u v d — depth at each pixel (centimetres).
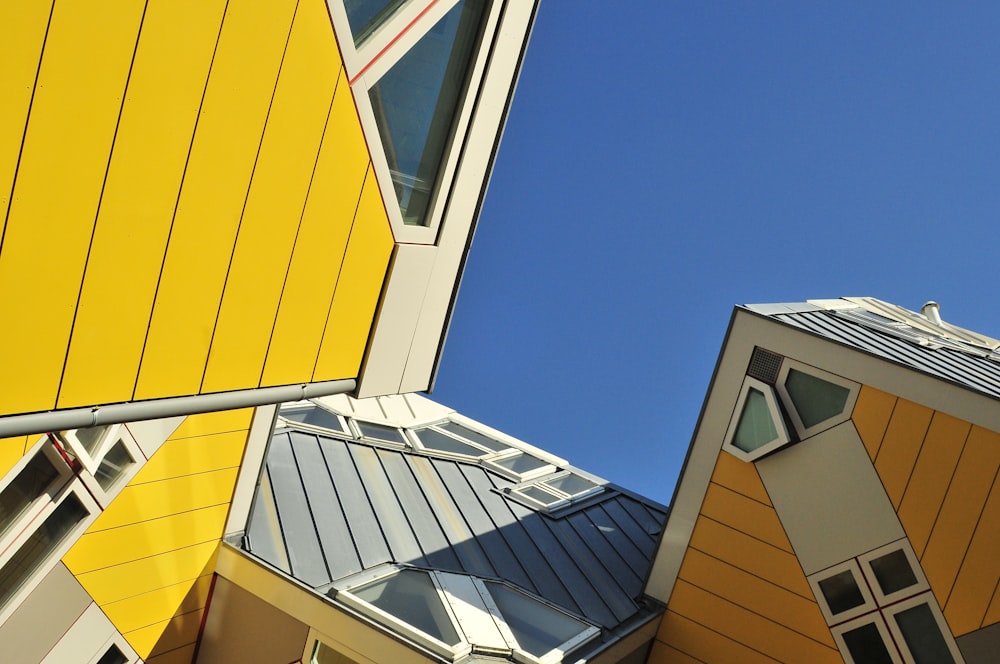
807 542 1102
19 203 293
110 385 362
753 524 1144
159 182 346
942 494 1018
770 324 1153
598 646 1020
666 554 1206
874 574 1051
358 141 468
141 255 351
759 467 1145
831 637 1071
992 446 993
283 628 989
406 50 482
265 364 461
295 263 453
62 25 285
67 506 827
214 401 431
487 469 1678
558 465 1917
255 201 404
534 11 605
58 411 340
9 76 274
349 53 430
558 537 1402
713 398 1186
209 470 1023
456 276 643
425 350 639
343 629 930
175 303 380
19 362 316
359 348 550
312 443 1433
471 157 599
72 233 317
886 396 1063
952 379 1047
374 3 441
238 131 376
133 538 932
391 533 1190
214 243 389
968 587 991
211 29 343
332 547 1092
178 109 341
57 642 865
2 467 719
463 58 549
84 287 331
